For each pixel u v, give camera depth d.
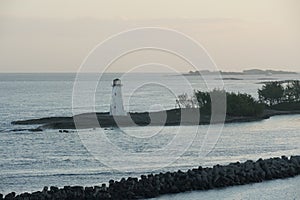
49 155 91.44
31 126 131.75
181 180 65.94
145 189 62.72
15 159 89.06
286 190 66.44
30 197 58.25
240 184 69.50
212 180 67.75
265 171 72.69
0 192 65.56
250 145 104.44
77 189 60.91
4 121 149.25
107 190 61.22
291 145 105.94
